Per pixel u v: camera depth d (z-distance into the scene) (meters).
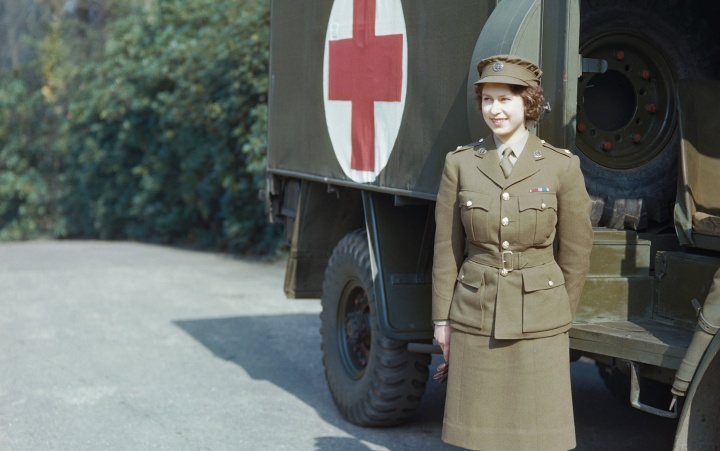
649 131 4.87
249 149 11.57
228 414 6.00
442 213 3.85
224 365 7.25
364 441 5.49
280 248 12.48
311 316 9.12
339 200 6.44
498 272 3.70
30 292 10.21
